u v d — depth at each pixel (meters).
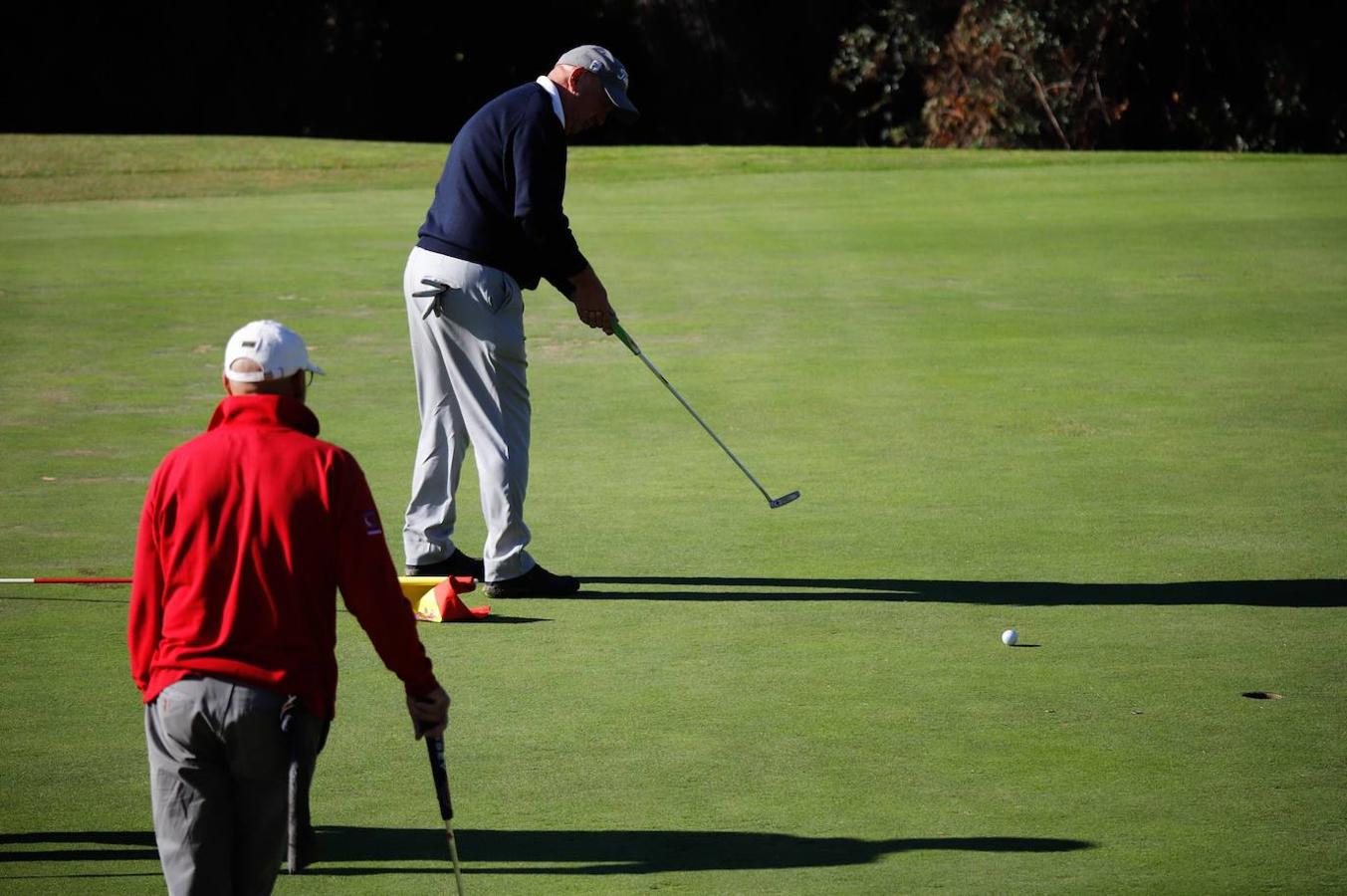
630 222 72.19
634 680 20.94
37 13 154.75
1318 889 14.76
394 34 164.50
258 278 59.16
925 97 159.88
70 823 16.59
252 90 161.12
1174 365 43.22
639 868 15.35
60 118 156.75
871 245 65.00
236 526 12.96
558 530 28.70
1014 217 71.88
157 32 157.50
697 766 17.94
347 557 13.08
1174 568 25.83
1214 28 144.00
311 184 92.00
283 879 15.20
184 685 12.84
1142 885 14.87
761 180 87.12
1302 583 24.94
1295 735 18.70
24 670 21.41
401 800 17.09
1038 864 15.32
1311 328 48.16
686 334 48.34
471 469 34.88
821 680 20.81
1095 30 146.38
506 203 24.75
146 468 33.44
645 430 36.62
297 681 12.95
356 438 35.94
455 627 23.48
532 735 18.97
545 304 54.72
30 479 32.44
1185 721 19.17
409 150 105.75
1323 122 144.12
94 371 43.78
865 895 14.69
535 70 168.00
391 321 51.12
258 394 13.56
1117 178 84.12
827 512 29.67
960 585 25.06
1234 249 62.62
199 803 13.10
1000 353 45.03
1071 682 20.61
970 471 32.59
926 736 18.77
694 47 163.00
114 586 25.47
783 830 16.17
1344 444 34.50
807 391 40.50
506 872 15.31
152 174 94.69
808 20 161.00
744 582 25.41
